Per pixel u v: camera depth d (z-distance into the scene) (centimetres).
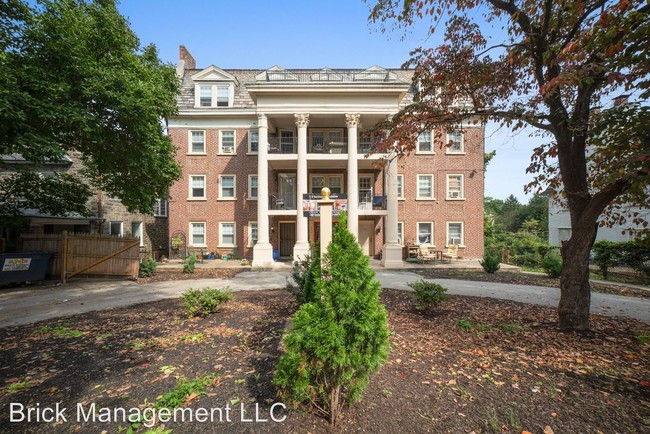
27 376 377
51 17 885
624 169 375
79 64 867
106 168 1073
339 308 255
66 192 1350
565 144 546
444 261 1812
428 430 266
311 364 258
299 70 1956
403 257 1923
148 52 1206
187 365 395
